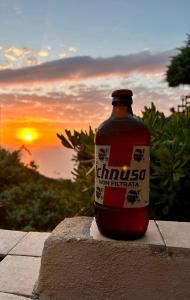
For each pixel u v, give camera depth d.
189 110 0.57
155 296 0.31
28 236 0.55
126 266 0.32
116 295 0.32
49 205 1.03
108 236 0.33
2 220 0.98
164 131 0.54
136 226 0.31
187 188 0.49
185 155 0.47
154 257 0.31
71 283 0.33
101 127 0.31
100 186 0.31
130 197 0.30
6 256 0.46
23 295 0.36
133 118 0.31
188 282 0.31
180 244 0.32
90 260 0.33
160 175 0.48
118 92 0.31
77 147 0.58
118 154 0.30
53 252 0.34
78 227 0.37
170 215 0.51
